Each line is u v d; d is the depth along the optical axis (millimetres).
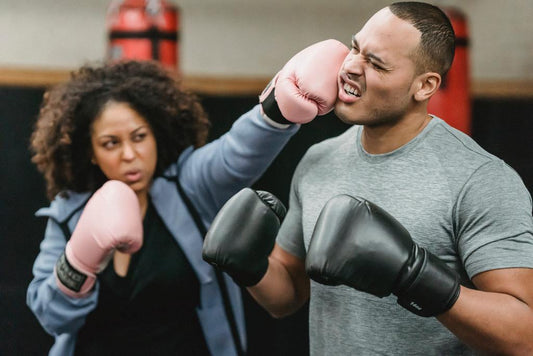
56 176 2510
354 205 1641
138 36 3795
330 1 4859
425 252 1616
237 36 4793
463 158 1701
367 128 1794
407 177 1733
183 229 2418
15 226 3639
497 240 1611
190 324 2441
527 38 4738
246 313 3607
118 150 2365
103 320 2385
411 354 1727
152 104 2406
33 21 4535
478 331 1568
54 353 2434
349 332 1782
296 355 3645
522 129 4059
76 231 2252
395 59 1666
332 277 1604
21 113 3664
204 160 2402
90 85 2412
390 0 4805
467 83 3891
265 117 2164
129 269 2369
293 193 1990
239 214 1815
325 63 1910
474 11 4742
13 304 3588
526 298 1577
